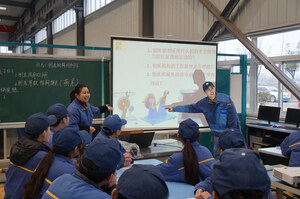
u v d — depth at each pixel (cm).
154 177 84
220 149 186
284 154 302
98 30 948
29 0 1217
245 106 553
